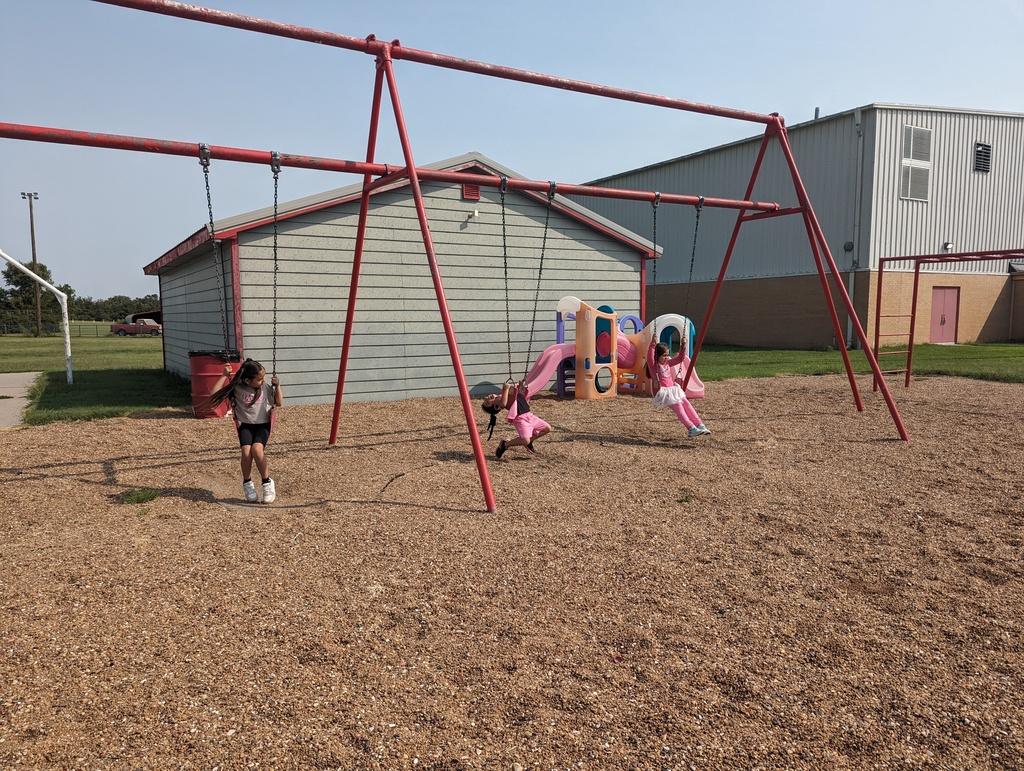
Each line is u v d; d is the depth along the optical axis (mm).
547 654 3158
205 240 10703
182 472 6812
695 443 8055
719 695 2822
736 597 3775
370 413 10625
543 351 13203
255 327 10875
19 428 9156
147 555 4430
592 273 14125
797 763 2400
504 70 6691
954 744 2502
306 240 11172
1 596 3777
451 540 4684
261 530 4941
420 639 3311
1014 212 24266
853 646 3225
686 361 11547
